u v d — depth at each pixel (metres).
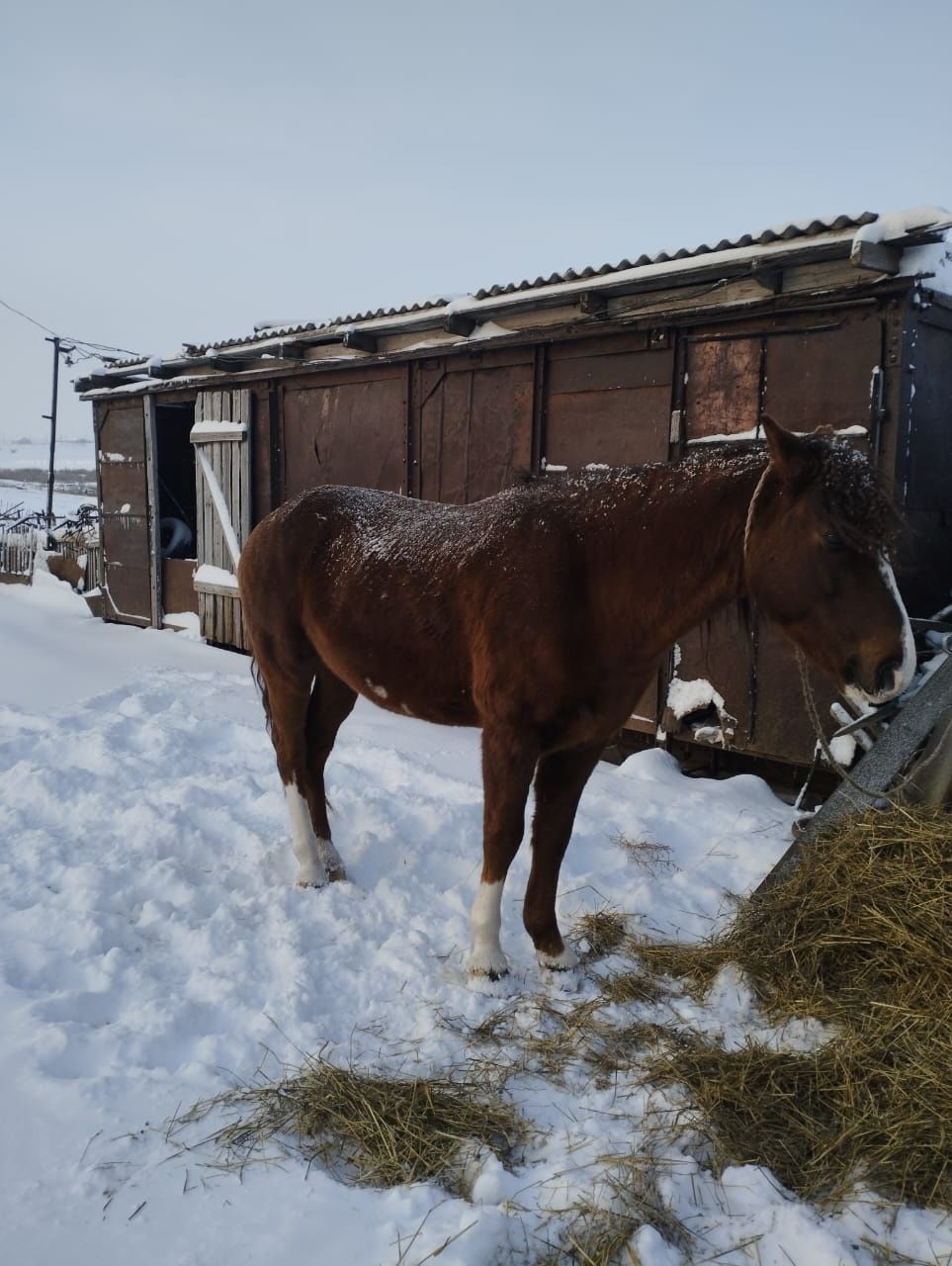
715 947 2.83
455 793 4.44
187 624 9.37
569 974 2.77
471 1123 2.06
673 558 2.44
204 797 4.11
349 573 3.11
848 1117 2.06
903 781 3.06
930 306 4.21
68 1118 1.97
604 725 2.64
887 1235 1.75
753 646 4.72
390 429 6.80
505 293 5.73
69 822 3.87
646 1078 2.24
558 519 2.62
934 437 4.46
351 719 5.99
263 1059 2.28
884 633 2.15
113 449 10.17
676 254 4.84
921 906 2.57
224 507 8.52
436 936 2.98
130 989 2.57
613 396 5.34
